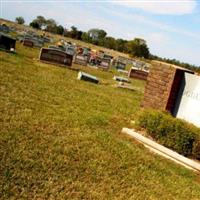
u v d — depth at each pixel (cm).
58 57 2578
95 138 829
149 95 1088
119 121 1112
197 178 753
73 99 1270
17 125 757
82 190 538
